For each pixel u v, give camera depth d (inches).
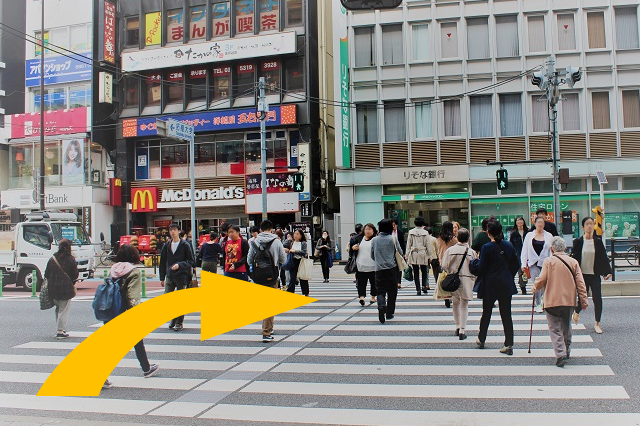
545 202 926.4
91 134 1146.7
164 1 1146.7
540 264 378.6
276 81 1072.8
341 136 974.4
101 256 1053.2
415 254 505.0
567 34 941.8
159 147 1155.9
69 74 1192.8
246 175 1069.1
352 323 371.6
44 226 689.6
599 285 315.9
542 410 187.8
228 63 1097.4
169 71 1135.0
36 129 1207.6
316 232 1058.7
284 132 1070.4
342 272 867.4
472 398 203.6
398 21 977.5
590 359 256.4
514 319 369.7
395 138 978.1
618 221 912.3
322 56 1128.8
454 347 290.5
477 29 965.2
